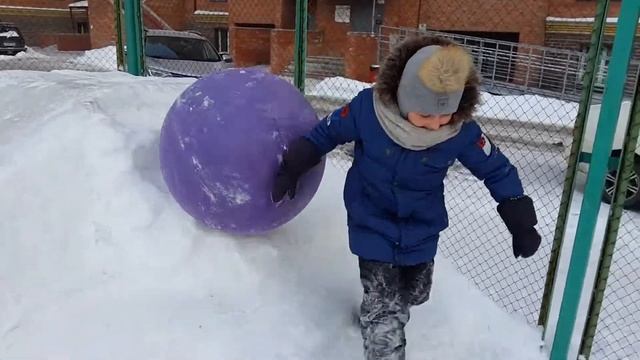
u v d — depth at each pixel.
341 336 2.56
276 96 2.49
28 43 24.48
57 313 2.37
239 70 2.62
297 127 2.48
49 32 24.78
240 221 2.54
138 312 2.43
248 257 2.70
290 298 2.65
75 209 2.71
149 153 3.03
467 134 2.13
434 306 2.85
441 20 15.41
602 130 2.36
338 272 2.88
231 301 2.56
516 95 9.61
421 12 15.66
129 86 3.77
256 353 2.37
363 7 16.48
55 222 2.66
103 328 2.34
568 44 14.12
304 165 2.28
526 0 14.30
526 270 3.97
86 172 2.85
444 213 2.35
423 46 2.00
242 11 18.64
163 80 4.21
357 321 2.64
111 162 2.90
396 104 1.99
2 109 3.32
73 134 3.01
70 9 24.94
